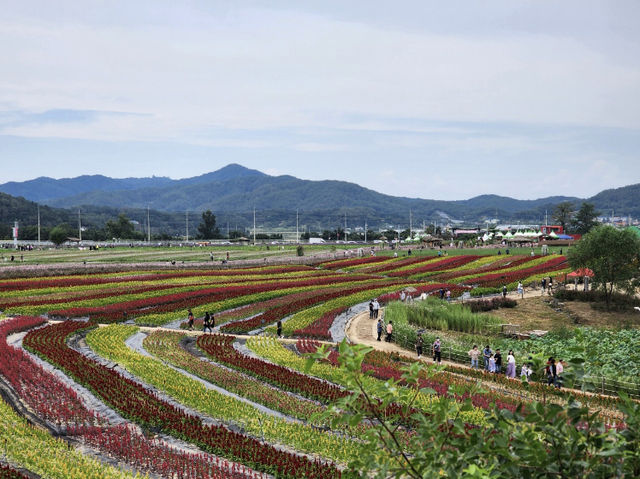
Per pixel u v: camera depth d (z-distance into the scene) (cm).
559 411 768
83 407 2981
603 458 761
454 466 753
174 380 3538
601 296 7088
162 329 5497
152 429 2777
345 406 809
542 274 9369
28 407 2994
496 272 9812
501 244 16538
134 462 2353
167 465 2261
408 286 8288
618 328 5675
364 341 5184
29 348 4347
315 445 2514
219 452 2459
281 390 3512
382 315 6375
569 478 739
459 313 5853
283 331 5434
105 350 4322
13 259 10938
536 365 899
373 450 810
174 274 9412
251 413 2956
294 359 4231
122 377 3525
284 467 2230
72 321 5509
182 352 4428
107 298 6862
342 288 8238
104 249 16100
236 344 4881
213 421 2894
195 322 5819
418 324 5822
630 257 6650
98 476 2081
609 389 3550
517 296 7675
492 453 753
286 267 10912
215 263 11106
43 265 9462
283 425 2767
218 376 3709
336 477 2138
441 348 4606
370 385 806
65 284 7881
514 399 3197
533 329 5916
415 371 834
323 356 771
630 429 754
